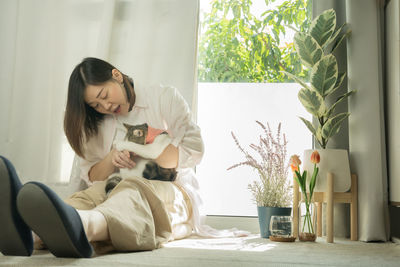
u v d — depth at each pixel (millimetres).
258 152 2494
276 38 2732
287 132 2664
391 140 2318
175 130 2061
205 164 2695
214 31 2777
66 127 1993
